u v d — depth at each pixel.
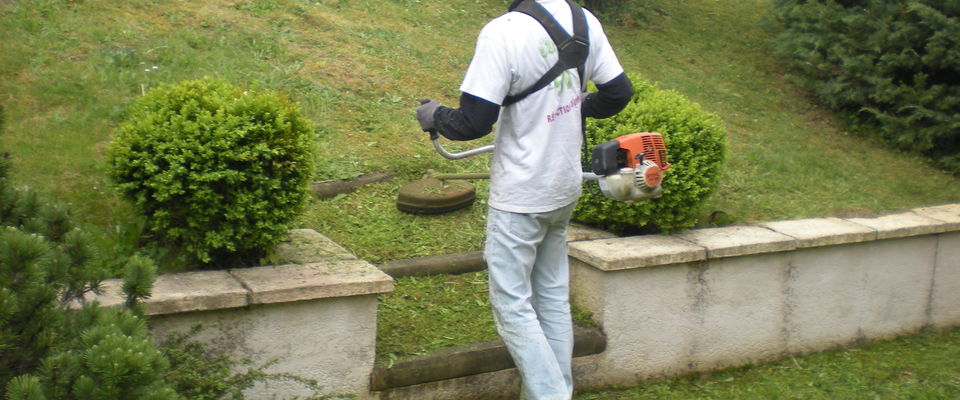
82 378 2.37
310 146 3.68
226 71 5.74
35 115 4.78
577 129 3.31
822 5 7.44
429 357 3.71
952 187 6.27
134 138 3.41
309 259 3.82
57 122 4.74
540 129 3.19
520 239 3.27
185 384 3.01
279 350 3.44
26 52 5.37
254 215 3.52
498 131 3.31
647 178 3.31
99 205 4.10
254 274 3.55
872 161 6.69
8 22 5.68
